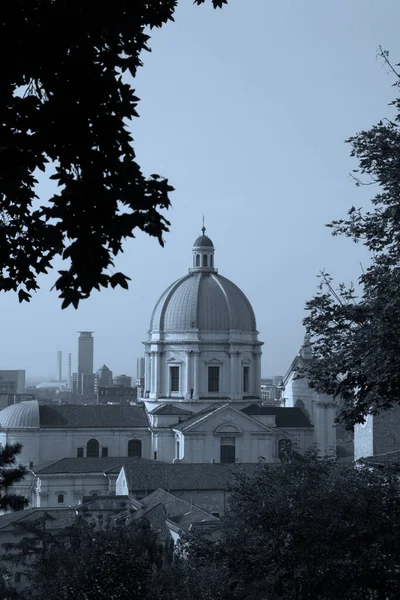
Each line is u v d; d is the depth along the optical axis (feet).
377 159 220.43
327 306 232.53
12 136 104.83
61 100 104.17
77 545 411.54
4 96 103.91
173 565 388.37
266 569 278.26
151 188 110.32
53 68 105.09
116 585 351.05
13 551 587.68
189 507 618.03
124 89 107.96
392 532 270.26
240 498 300.40
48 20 102.78
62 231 112.47
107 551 362.33
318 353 236.84
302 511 272.10
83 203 108.88
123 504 635.66
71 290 113.09
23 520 604.90
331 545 269.03
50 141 105.70
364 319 229.66
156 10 114.01
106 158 107.65
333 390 239.50
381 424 479.00
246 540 286.25
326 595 263.29
